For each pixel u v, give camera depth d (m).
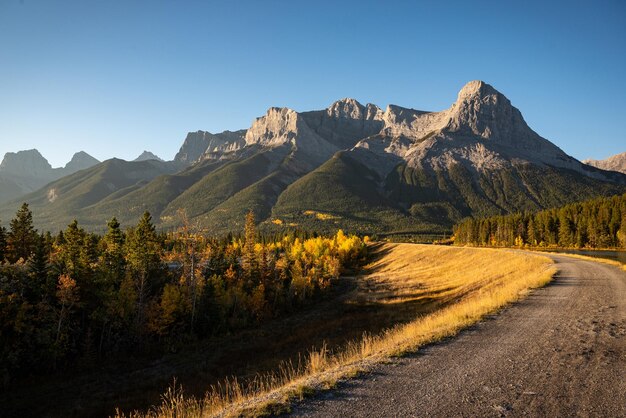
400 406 7.02
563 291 21.81
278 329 54.31
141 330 45.34
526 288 23.97
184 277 58.81
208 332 53.34
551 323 13.77
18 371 35.75
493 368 9.02
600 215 113.31
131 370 38.78
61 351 37.69
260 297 61.62
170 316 48.09
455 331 13.00
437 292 55.53
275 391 8.48
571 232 120.62
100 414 26.91
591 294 20.23
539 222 131.75
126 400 29.30
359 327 44.47
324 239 140.50
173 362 41.19
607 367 8.74
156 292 54.91
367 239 189.00
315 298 76.62
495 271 51.88
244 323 57.50
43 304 38.94
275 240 166.88
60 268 44.44
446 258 90.56
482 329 13.25
